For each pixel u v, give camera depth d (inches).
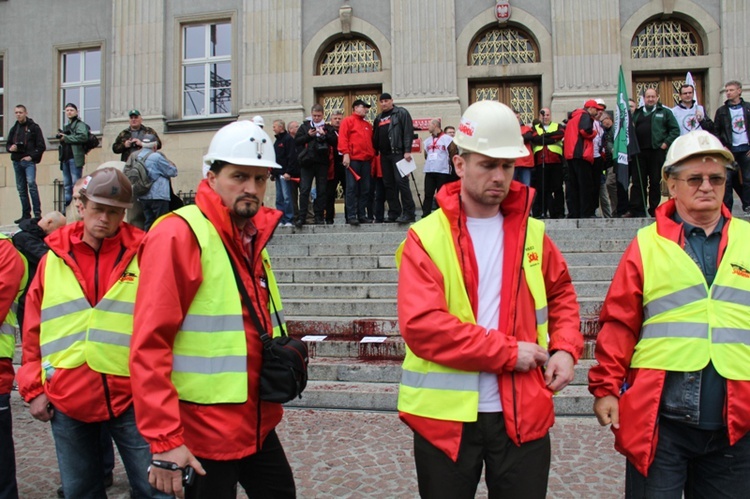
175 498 116.3
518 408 88.6
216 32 574.9
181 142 560.4
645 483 100.2
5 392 131.3
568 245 322.3
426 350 88.2
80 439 120.1
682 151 99.1
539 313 94.1
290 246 348.8
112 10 581.9
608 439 175.0
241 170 98.0
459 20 525.0
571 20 510.3
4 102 608.7
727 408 93.7
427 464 91.0
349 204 380.2
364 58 544.4
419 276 91.4
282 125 422.3
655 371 97.8
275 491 105.1
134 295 120.9
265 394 96.3
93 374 117.3
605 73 506.0
